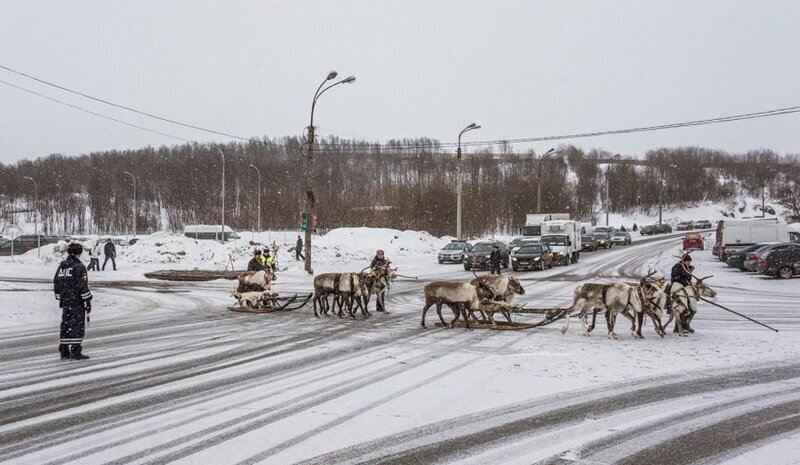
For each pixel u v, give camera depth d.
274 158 124.94
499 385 8.72
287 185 108.31
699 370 9.73
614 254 52.56
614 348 11.75
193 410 7.45
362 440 6.34
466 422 6.98
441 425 6.86
